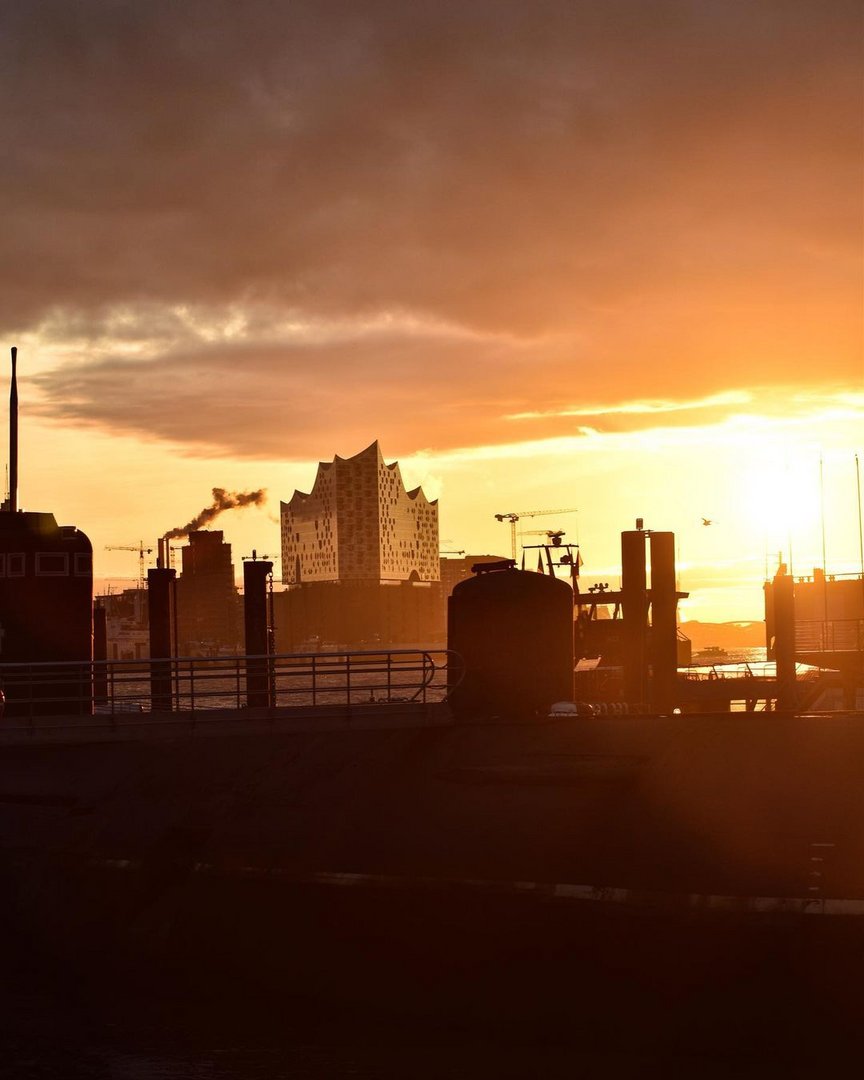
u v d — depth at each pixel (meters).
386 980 21.52
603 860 20.17
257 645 53.56
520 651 29.12
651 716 23.56
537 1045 19.73
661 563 43.59
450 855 21.56
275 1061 20.08
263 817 24.89
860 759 19.84
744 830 19.42
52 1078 19.95
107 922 25.70
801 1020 17.94
